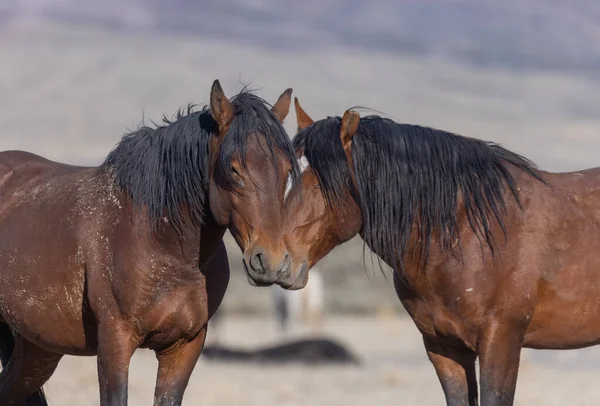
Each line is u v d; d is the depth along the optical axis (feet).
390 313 147.02
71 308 37.35
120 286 35.76
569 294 37.04
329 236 37.24
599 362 94.07
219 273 37.68
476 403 38.11
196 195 35.70
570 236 37.24
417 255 37.52
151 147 36.86
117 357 35.70
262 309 151.43
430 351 38.50
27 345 40.88
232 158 33.65
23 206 40.14
